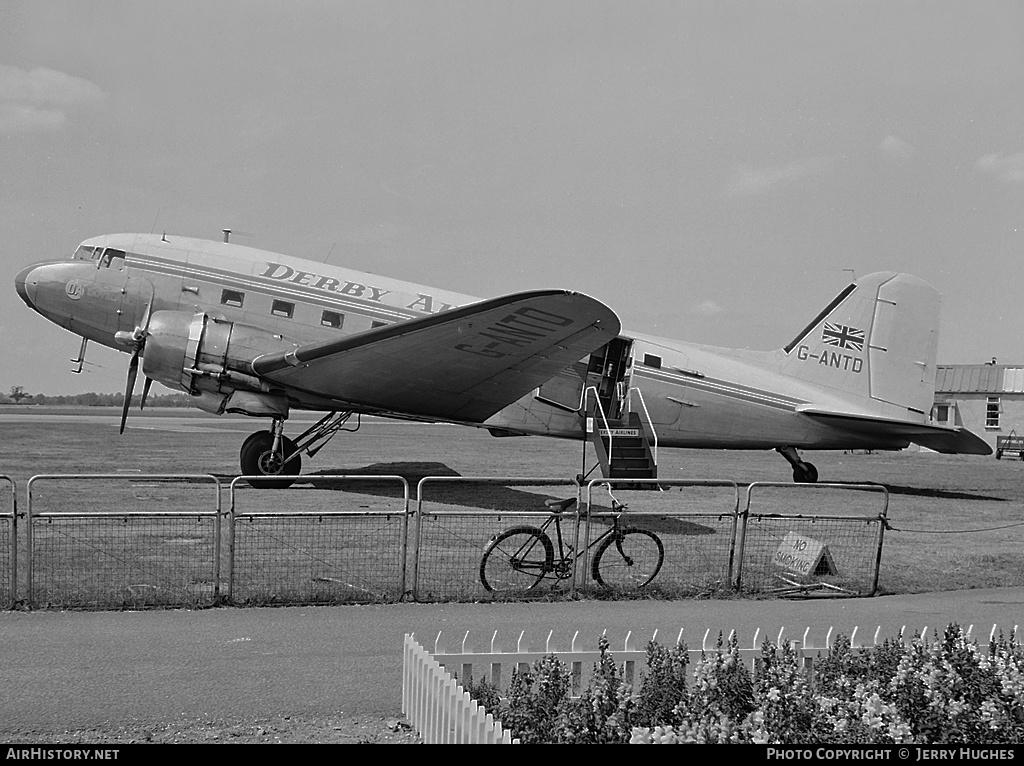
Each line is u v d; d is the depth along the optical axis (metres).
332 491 18.53
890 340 22.38
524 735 5.44
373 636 8.50
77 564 10.72
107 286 18.78
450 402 18.88
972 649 6.24
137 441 34.56
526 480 10.43
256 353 17.98
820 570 11.59
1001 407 50.91
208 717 6.41
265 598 9.57
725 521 15.40
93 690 6.85
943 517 17.92
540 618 9.30
